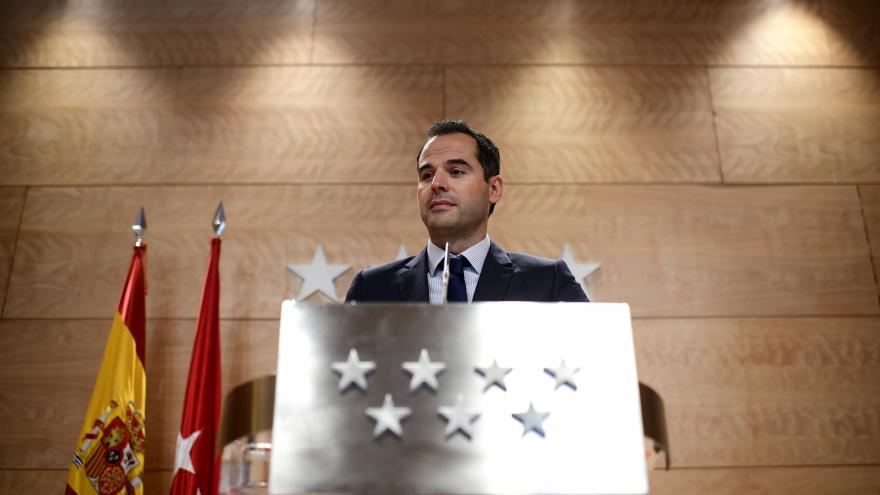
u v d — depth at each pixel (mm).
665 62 3752
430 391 1082
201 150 3568
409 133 3604
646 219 3445
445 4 3846
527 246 3387
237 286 3318
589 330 1129
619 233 3418
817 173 3553
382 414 1066
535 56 3752
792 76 3742
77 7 3850
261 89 3689
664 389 3184
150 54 3762
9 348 3232
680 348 3246
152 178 3516
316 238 3404
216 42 3781
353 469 1046
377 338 1105
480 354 1104
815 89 3719
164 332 3244
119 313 2941
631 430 1087
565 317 1132
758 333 3277
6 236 3418
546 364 1105
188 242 3398
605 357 1118
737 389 3189
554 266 1858
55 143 3586
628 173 3527
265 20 3820
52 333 3262
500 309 1128
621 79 3715
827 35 3824
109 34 3807
